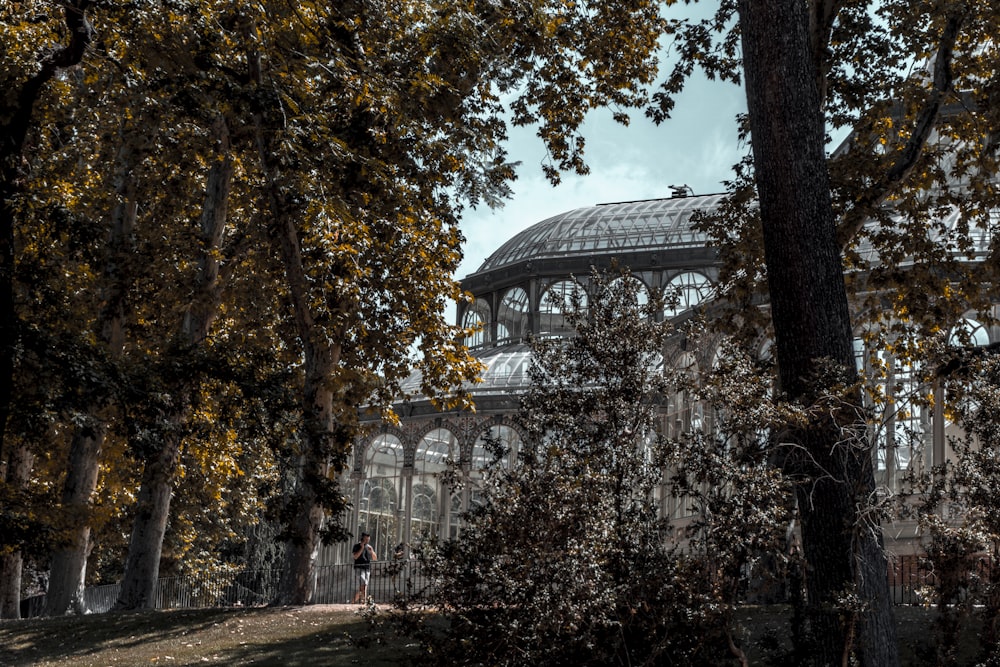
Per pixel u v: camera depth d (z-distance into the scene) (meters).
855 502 13.40
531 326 52.81
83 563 30.45
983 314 24.84
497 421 45.47
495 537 12.09
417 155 22.83
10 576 33.94
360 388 27.08
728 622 12.16
